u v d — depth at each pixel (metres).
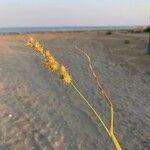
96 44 22.34
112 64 13.57
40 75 11.36
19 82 10.31
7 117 7.02
